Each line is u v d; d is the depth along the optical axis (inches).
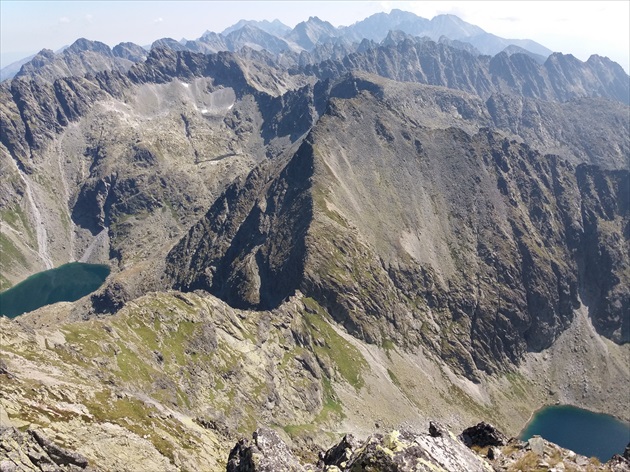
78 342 4306.1
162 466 2361.0
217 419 4923.7
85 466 1711.4
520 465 1547.7
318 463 1542.8
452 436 1334.9
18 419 2030.0
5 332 3580.2
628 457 1760.6
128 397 3171.8
